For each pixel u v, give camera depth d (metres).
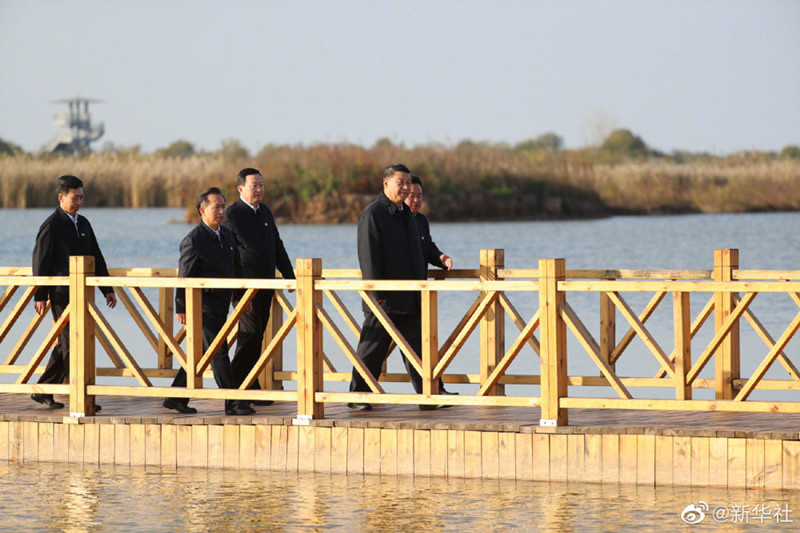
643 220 135.00
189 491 24.69
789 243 100.19
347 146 132.25
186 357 27.20
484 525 21.86
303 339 26.23
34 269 29.08
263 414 27.58
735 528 21.23
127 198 145.88
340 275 31.17
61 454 27.61
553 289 24.70
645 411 27.53
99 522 22.61
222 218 28.52
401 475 25.59
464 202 133.88
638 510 22.48
